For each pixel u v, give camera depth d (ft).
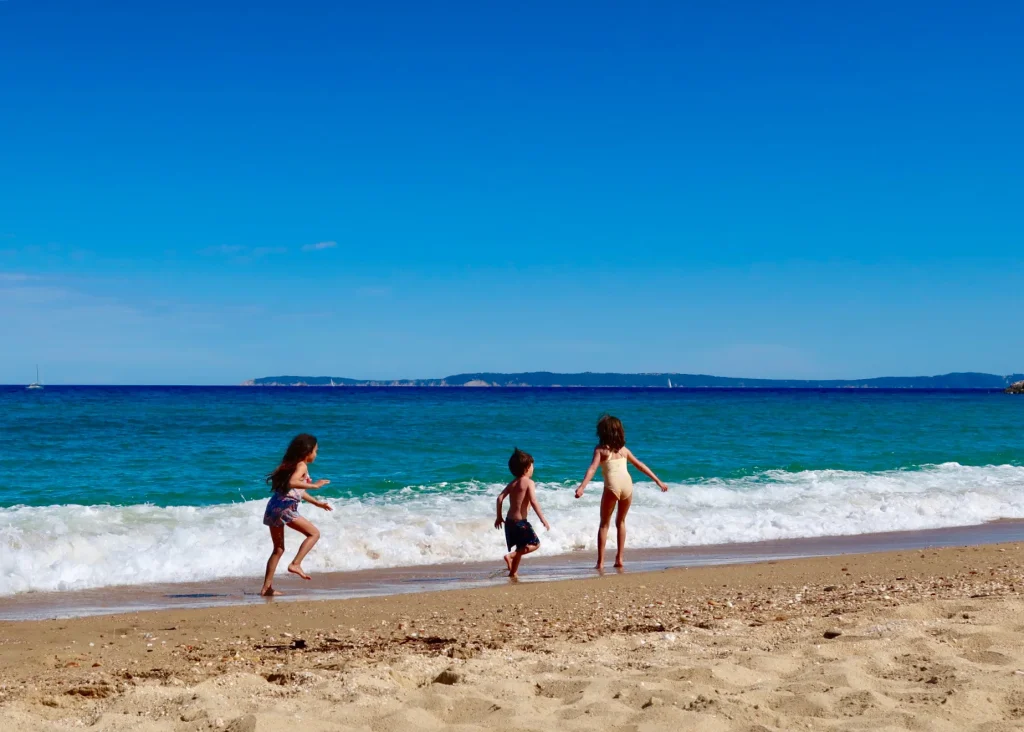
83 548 35.88
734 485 61.26
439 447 84.07
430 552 38.27
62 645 20.61
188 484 59.11
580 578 31.78
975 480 65.05
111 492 55.57
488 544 39.78
